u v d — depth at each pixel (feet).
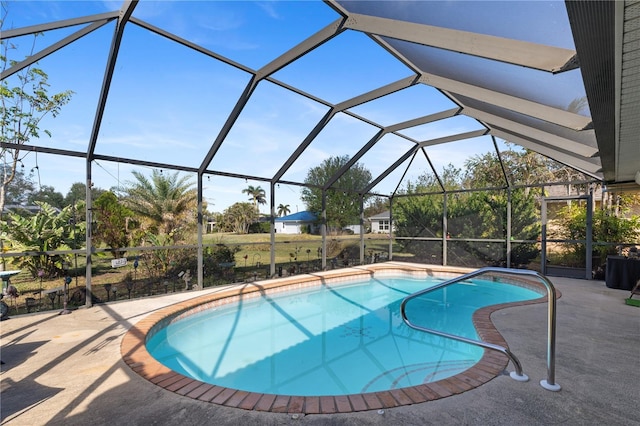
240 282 27.81
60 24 13.52
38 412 8.28
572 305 19.25
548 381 9.38
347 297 28.48
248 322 21.50
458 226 38.37
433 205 40.32
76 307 19.06
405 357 16.01
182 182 31.50
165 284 23.65
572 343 12.86
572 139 17.38
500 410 8.19
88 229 19.34
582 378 9.87
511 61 9.71
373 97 22.76
